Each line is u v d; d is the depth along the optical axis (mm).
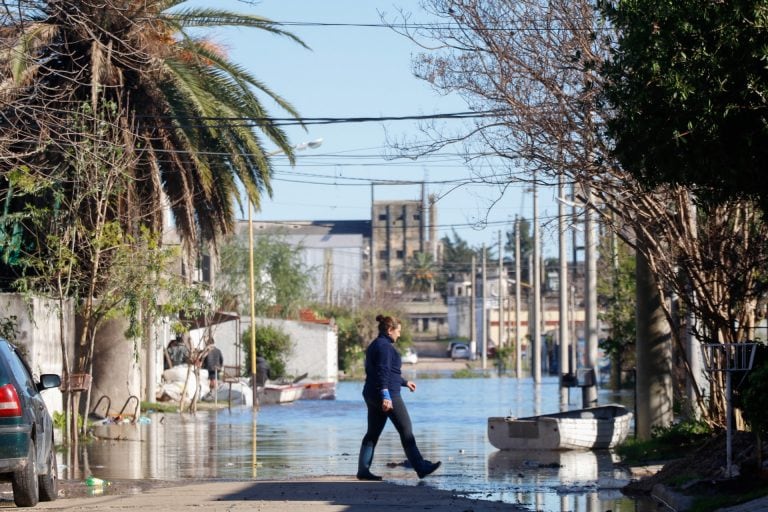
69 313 61281
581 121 44156
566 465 48875
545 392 129125
